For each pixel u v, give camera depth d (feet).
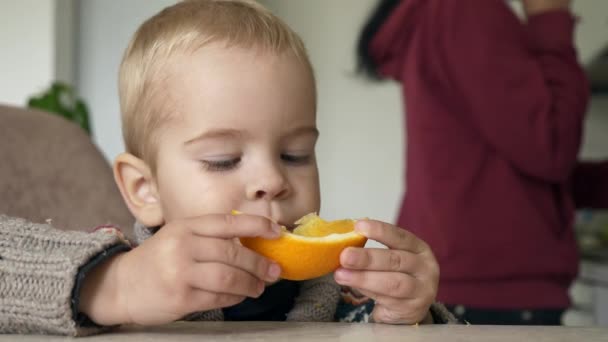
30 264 2.10
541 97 5.20
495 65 5.23
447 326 2.19
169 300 2.08
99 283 2.14
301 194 3.05
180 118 3.06
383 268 2.54
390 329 2.10
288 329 2.08
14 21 10.08
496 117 5.22
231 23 3.19
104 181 4.70
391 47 6.39
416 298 2.62
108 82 11.10
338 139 10.96
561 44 5.55
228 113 2.98
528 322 5.24
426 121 5.55
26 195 4.36
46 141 4.65
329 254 2.37
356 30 10.91
